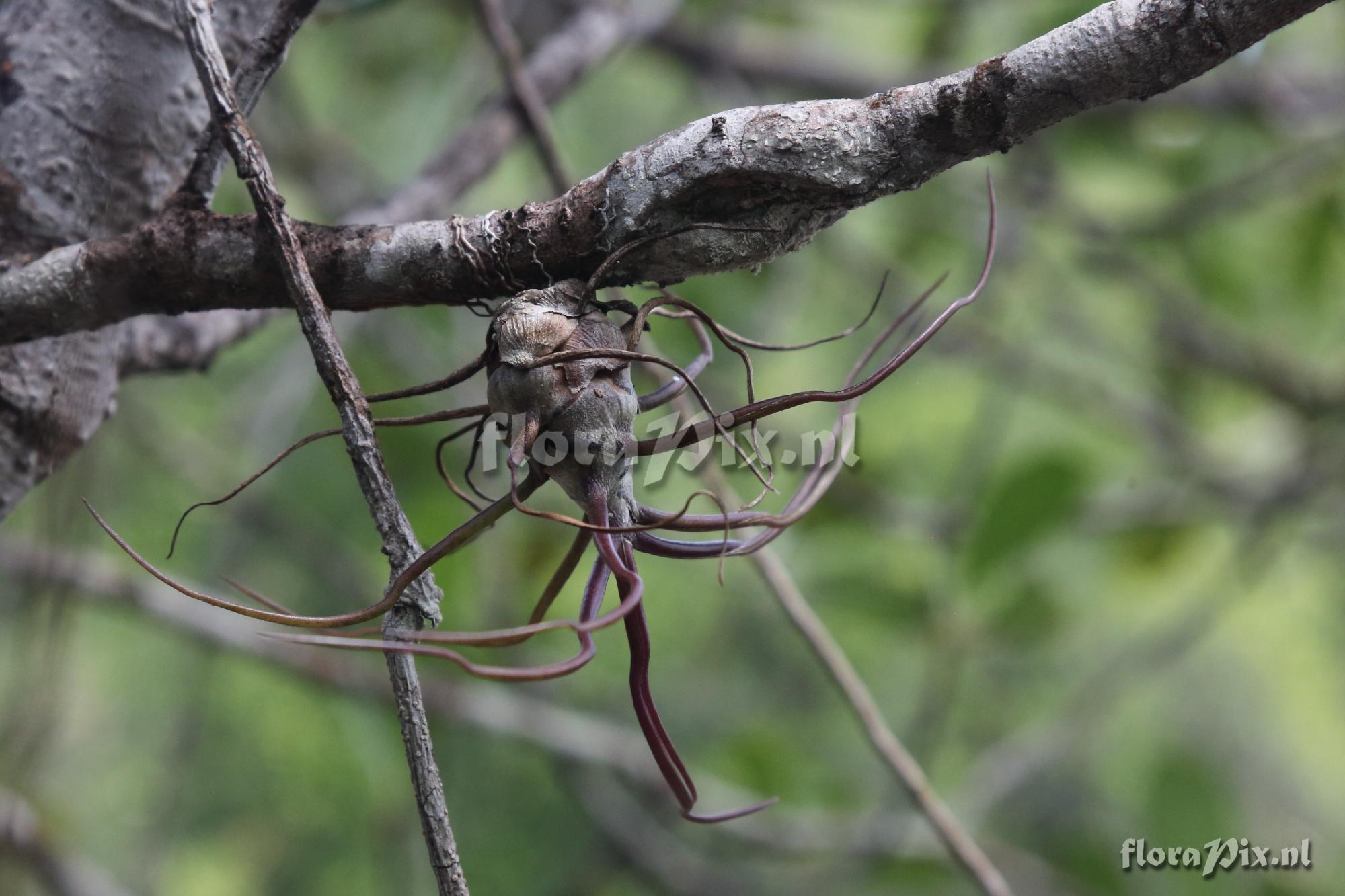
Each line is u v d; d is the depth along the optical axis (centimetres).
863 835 238
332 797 299
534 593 245
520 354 123
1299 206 272
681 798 124
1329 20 290
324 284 127
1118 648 304
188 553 299
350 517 277
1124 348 305
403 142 285
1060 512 205
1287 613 416
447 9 274
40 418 134
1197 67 122
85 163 133
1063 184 287
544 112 151
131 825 339
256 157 124
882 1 286
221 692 297
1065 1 238
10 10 134
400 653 122
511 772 296
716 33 282
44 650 176
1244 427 321
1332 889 262
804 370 295
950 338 294
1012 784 246
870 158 124
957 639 215
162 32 133
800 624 160
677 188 124
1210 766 252
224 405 308
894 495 255
